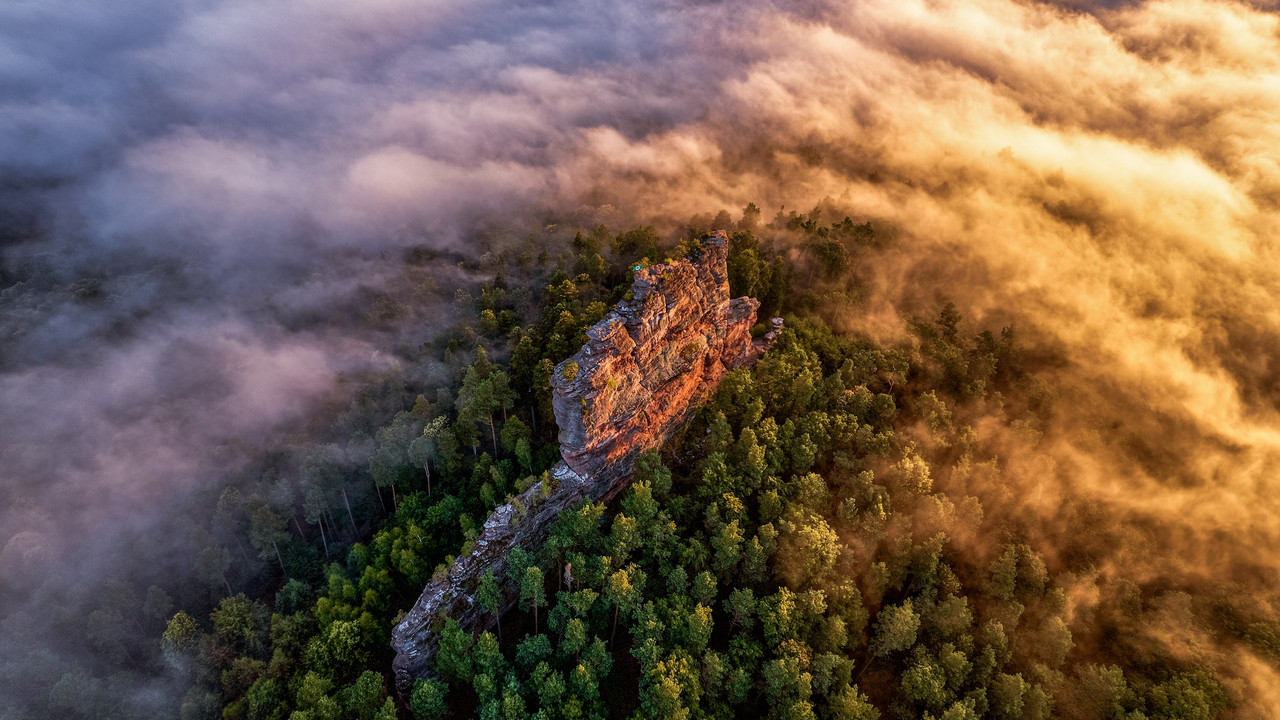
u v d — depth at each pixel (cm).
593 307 13125
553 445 11444
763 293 14625
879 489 9962
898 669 9031
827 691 8462
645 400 10281
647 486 9600
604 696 8500
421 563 10269
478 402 11819
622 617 9162
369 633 9269
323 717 8038
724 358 12462
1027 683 8631
